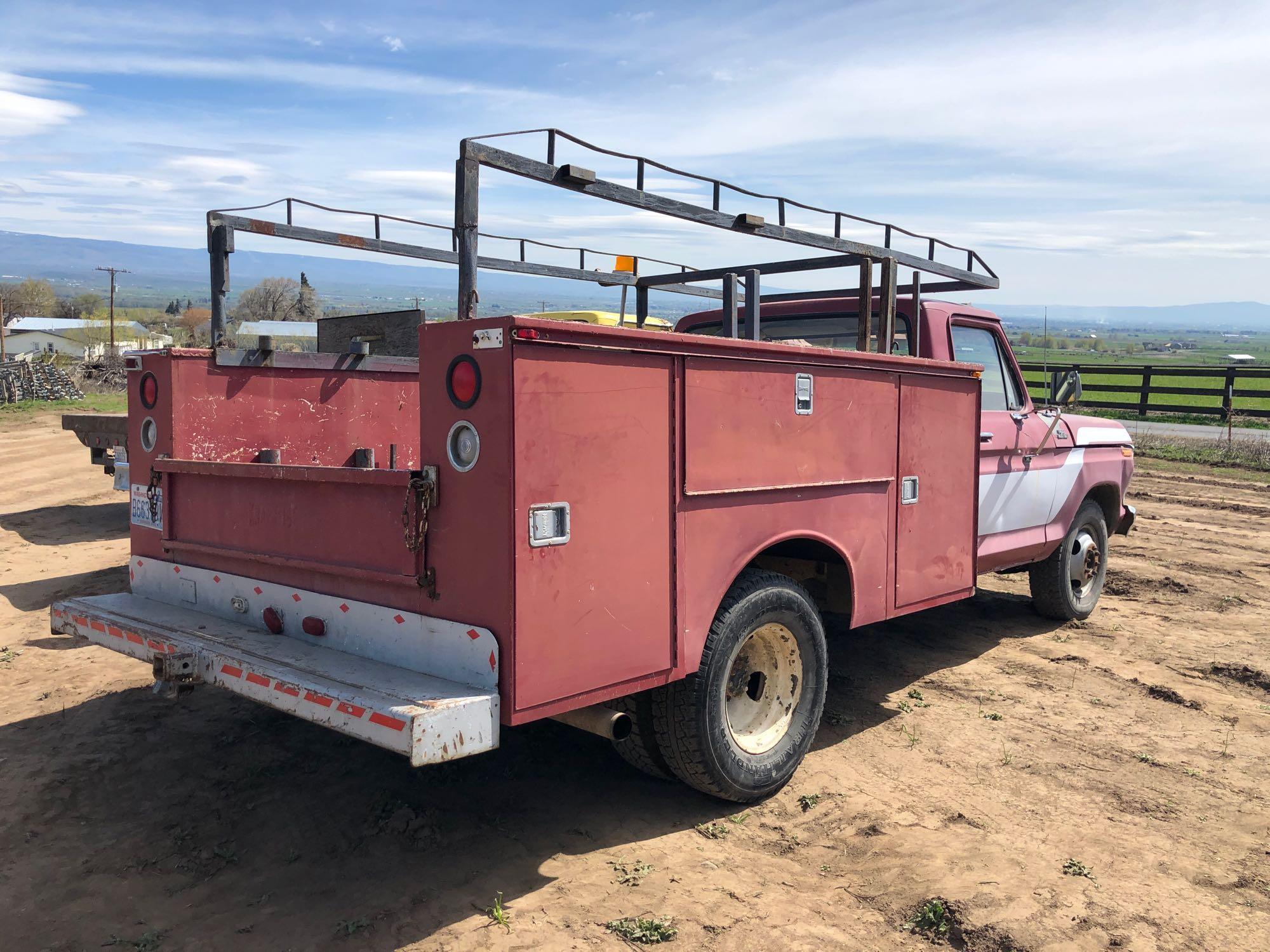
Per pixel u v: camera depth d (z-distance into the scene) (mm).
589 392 2957
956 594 5043
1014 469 5762
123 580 7328
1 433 20359
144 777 3984
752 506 3641
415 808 3730
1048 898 3141
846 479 4137
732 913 3043
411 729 2580
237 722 4609
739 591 3680
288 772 4047
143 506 4246
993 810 3820
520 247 6121
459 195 3240
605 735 3180
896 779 4125
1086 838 3588
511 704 2791
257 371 4625
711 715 3520
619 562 3098
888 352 4797
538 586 2834
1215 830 3674
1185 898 3170
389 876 3234
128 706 4816
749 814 3783
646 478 3178
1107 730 4734
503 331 2723
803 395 3857
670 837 3568
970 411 5027
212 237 5031
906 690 5344
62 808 3693
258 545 3627
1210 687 5395
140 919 2959
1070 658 5934
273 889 3145
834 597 4316
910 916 3037
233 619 3770
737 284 5105
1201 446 17078
